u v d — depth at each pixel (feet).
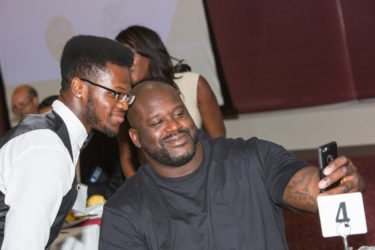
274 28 20.52
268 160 5.12
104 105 4.77
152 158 5.14
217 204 5.06
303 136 20.48
